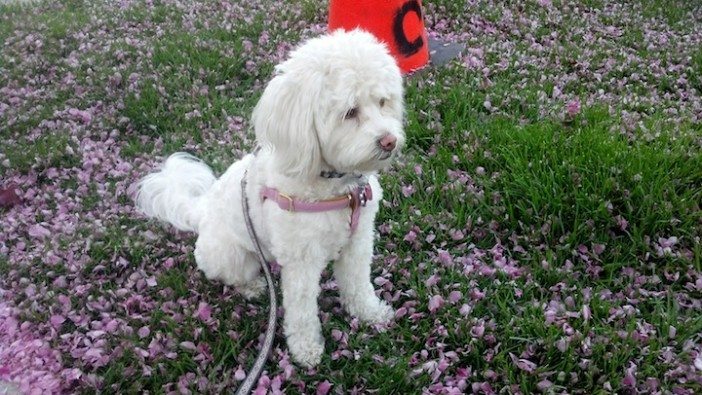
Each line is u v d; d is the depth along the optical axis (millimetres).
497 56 1967
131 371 1125
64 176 1567
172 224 1388
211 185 1397
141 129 1756
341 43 1001
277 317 1217
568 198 1338
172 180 1367
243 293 1298
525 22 2264
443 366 1098
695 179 1370
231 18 2418
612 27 2248
